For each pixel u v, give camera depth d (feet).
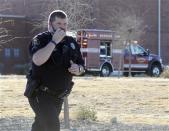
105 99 89.71
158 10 243.19
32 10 202.69
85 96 92.17
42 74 34.94
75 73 35.27
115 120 66.54
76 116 68.64
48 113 34.88
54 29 35.35
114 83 111.24
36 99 35.24
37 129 36.11
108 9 219.61
